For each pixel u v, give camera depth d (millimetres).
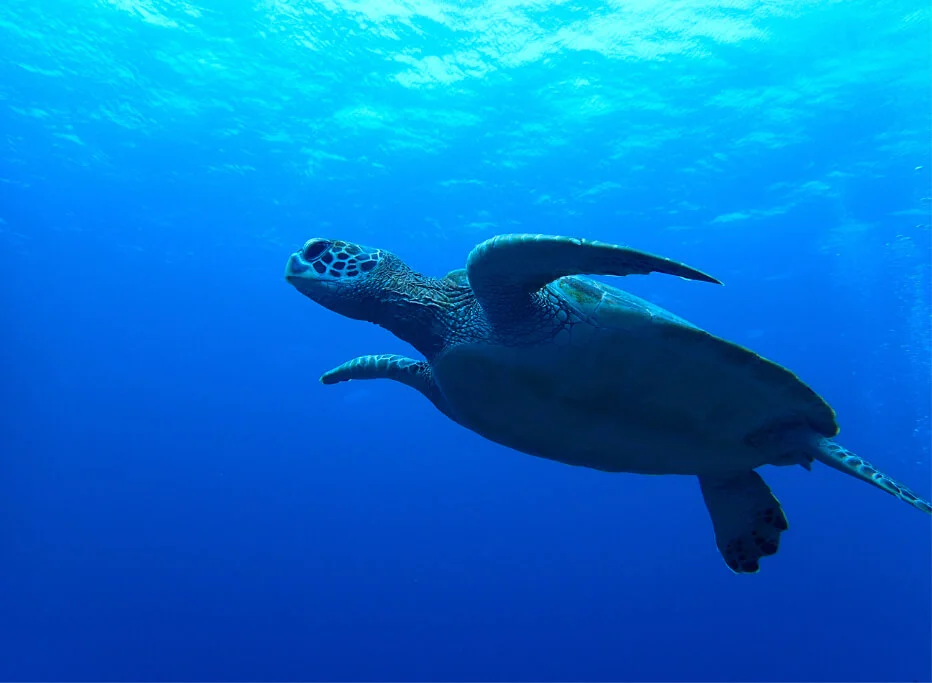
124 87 15867
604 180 18609
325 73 15156
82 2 13547
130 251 24234
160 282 26516
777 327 26922
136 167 19062
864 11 12945
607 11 13180
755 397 3309
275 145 17766
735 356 3057
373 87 15516
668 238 21203
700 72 14797
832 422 3500
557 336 3252
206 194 20281
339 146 17656
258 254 24000
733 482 4387
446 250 22125
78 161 18844
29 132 17656
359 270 4094
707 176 18391
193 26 13977
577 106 15898
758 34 13680
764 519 4449
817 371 30266
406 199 19703
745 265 22688
